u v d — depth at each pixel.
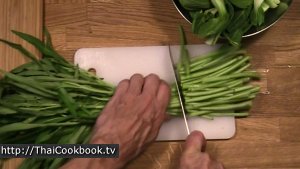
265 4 0.82
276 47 0.92
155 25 0.95
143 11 0.96
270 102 0.91
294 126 0.90
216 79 0.91
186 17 0.86
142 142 0.89
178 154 0.91
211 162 0.84
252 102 0.92
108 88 0.92
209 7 0.83
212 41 0.84
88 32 0.96
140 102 0.89
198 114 0.91
